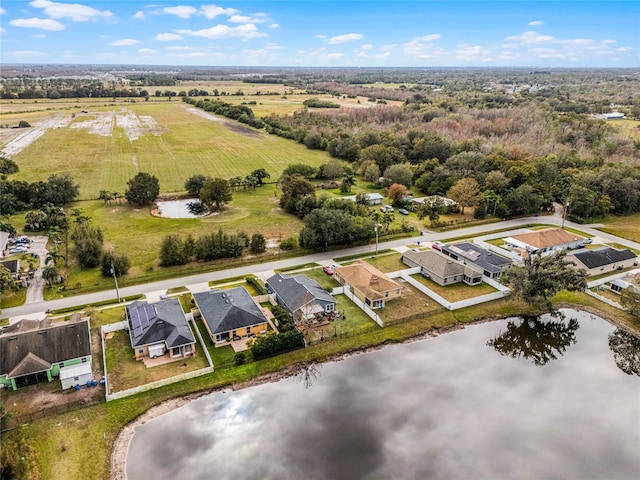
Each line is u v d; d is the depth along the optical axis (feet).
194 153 524.52
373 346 183.83
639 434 139.44
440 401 153.38
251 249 269.23
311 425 142.20
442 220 334.03
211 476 123.65
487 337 193.47
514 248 274.77
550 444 135.13
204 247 250.57
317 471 125.29
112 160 480.23
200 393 155.74
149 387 154.92
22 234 293.02
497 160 401.70
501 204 338.34
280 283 214.48
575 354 183.83
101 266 238.27
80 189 384.88
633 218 343.67
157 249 268.41
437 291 224.94
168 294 216.13
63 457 127.95
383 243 286.25
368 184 441.27
